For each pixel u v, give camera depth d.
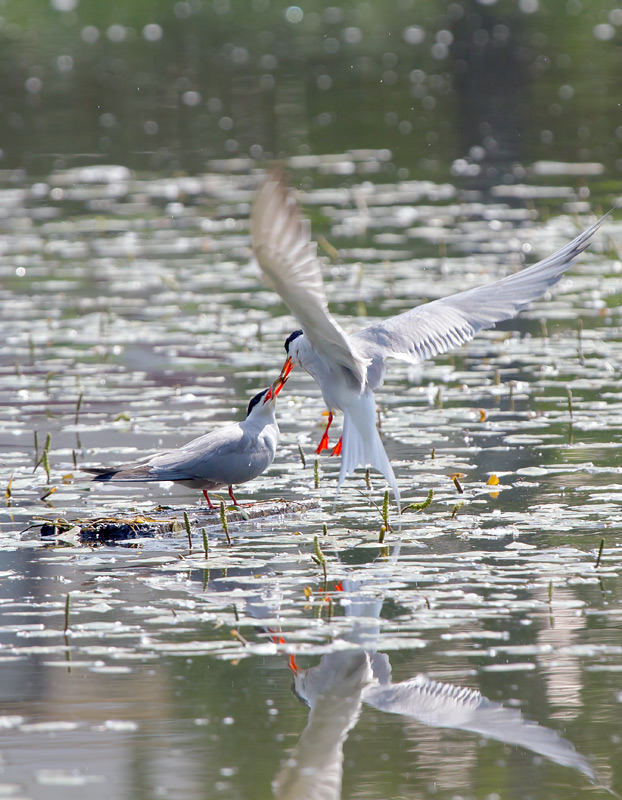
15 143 35.25
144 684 7.78
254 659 8.21
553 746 6.98
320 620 8.49
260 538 10.37
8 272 23.39
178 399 15.43
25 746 7.04
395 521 10.70
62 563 9.92
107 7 55.41
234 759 6.90
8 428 14.26
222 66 44.19
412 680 7.73
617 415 13.94
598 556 9.50
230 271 23.08
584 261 23.23
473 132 35.06
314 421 14.31
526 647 8.06
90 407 15.13
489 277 20.81
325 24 51.84
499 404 14.68
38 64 44.50
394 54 45.50
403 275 21.36
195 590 9.23
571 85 39.72
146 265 23.75
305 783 6.63
